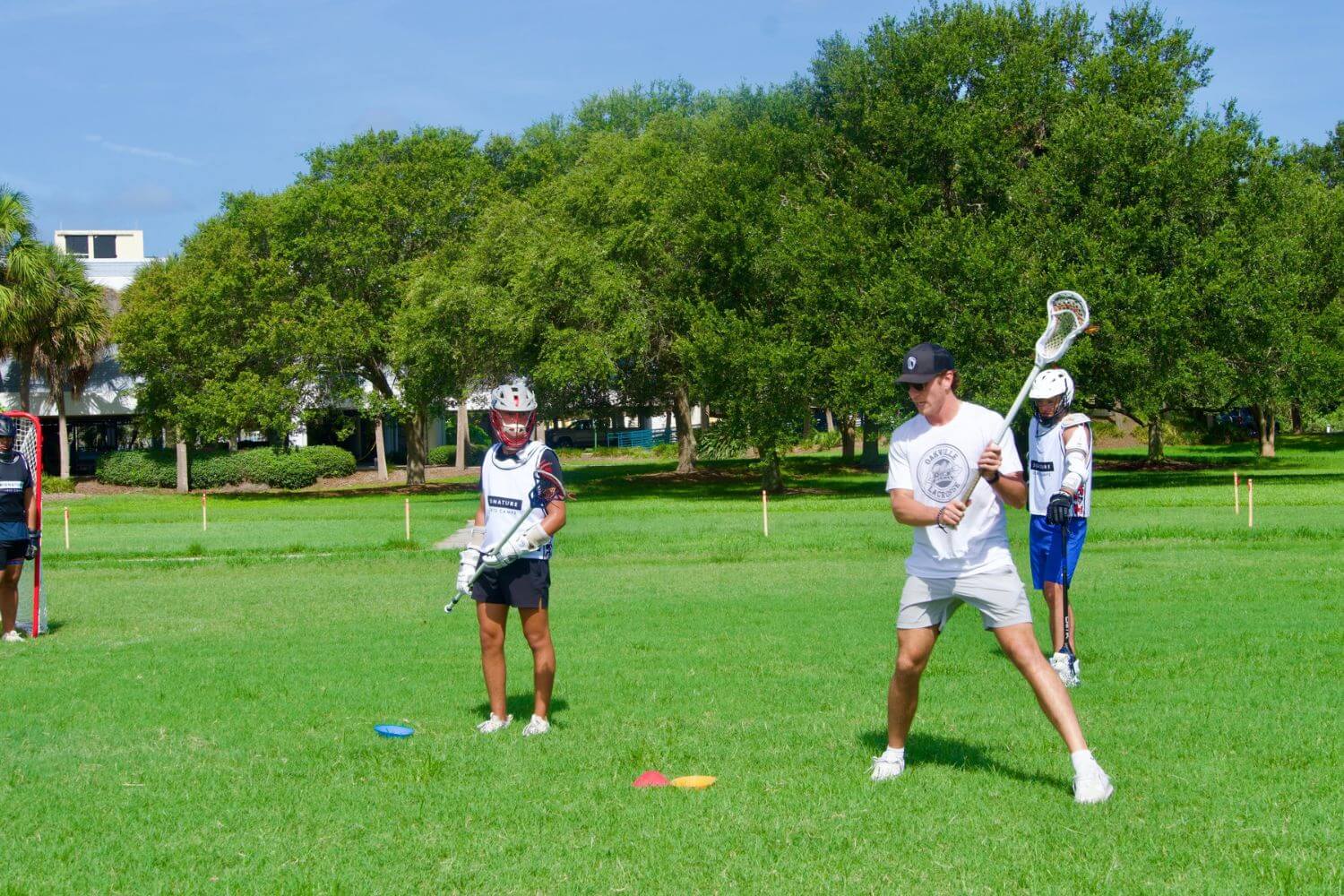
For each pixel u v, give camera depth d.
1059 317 5.29
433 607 12.97
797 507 30.66
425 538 23.11
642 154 42.03
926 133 36.91
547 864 4.50
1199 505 26.09
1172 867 4.30
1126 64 37.00
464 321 40.44
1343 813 4.87
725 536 21.00
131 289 54.06
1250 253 34.53
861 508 29.67
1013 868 4.33
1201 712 6.73
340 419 53.31
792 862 4.46
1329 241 42.50
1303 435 66.12
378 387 46.75
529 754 6.16
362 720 7.09
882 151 39.12
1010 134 37.12
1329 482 34.97
